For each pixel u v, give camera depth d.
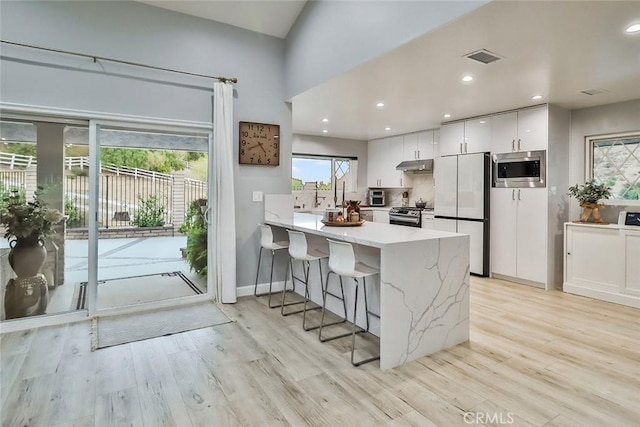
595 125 4.42
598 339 2.97
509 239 4.79
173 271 3.97
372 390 2.22
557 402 2.09
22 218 3.21
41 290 3.30
